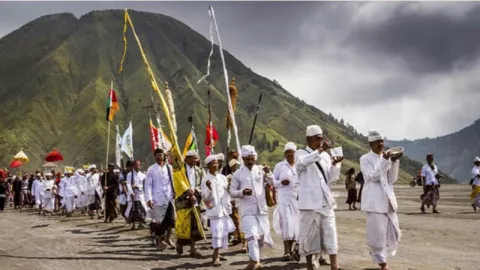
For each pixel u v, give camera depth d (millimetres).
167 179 12688
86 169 25094
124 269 9961
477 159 22812
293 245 10859
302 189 8828
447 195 42938
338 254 11242
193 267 10117
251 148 9953
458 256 10969
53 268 10164
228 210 10633
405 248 12125
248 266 9641
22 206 33750
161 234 12602
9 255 11828
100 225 19469
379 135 9273
